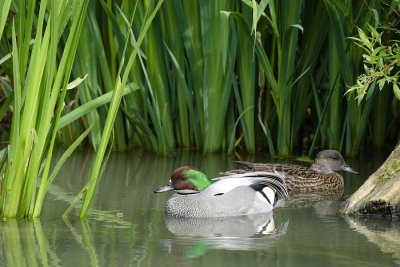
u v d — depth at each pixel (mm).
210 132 15352
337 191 13211
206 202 11234
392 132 16234
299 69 15219
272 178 12156
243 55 14938
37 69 9820
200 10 14594
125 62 14891
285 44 14578
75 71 15188
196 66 15117
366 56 10984
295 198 12664
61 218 10586
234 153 15484
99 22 15266
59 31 9914
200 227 10414
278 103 15031
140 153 15578
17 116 9898
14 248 9102
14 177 10242
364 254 8922
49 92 9852
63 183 12938
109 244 9328
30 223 10266
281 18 14625
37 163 10211
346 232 10031
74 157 15133
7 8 9672
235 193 11422
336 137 15383
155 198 12094
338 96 15180
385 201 10750
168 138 15555
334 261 8648
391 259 8727
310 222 10703
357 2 14477
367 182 11281
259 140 16109
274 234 9961
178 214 11094
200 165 14430
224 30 14195
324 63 15195
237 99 15086
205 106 15195
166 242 9477
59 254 8875
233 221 10883
